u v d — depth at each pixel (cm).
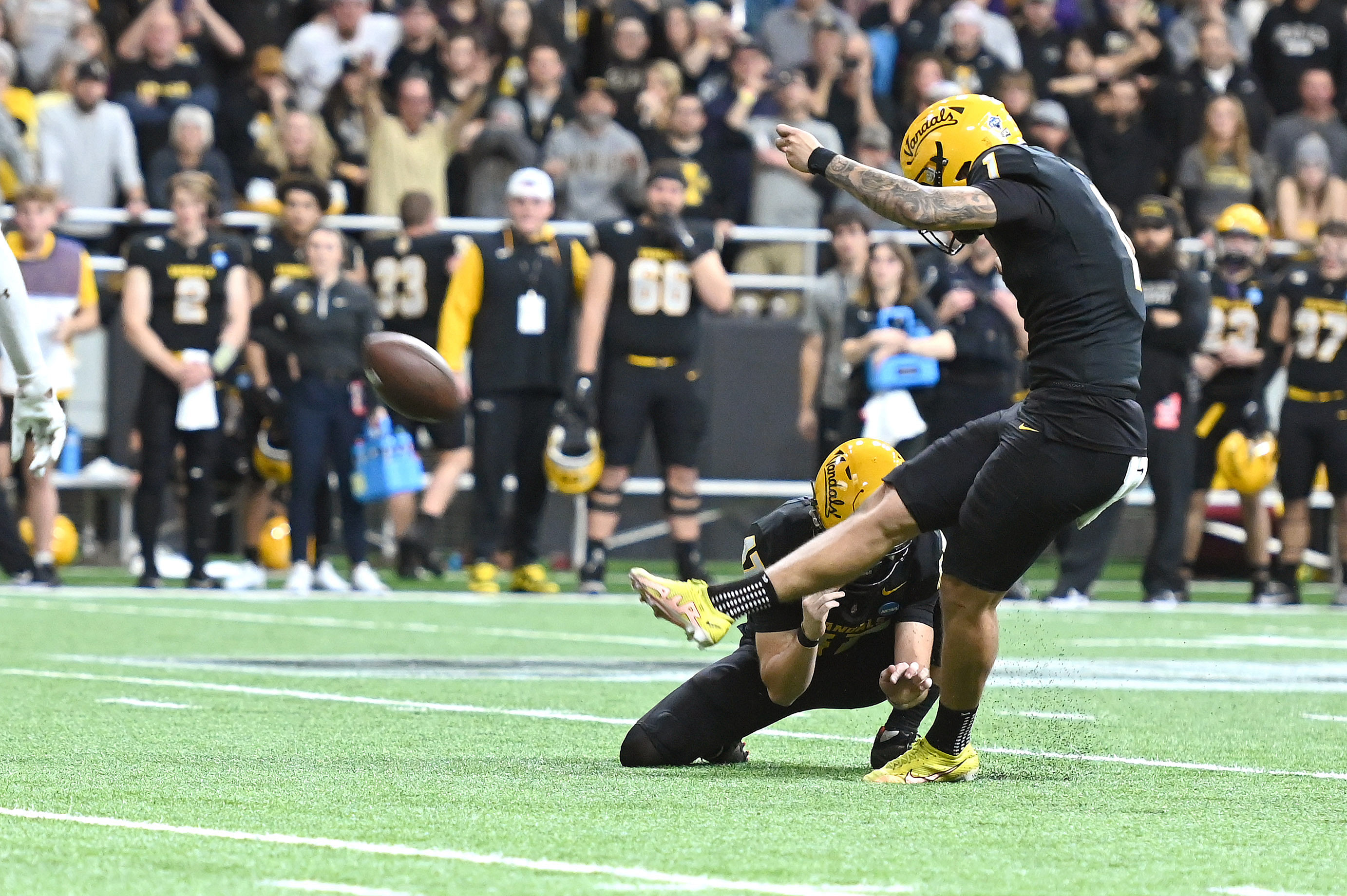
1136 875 1336
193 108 4978
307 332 4375
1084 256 1719
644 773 1845
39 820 1515
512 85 5312
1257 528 4703
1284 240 5400
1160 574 4550
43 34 5375
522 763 1909
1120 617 4153
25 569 4475
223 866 1320
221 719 2264
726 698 1895
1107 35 6012
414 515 4878
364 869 1311
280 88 5241
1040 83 5803
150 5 5331
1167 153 5638
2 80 4844
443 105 5334
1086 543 4488
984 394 4219
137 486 4453
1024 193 1717
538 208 4428
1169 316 4366
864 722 2377
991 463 1725
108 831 1465
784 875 1311
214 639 3328
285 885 1254
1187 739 2219
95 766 1844
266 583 4666
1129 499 5725
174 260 4300
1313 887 1305
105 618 3672
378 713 2350
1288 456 4612
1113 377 1717
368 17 5456
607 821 1538
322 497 4556
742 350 5231
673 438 4397
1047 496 1714
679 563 4438
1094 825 1565
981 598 1758
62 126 4950
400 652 3180
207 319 4316
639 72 5453
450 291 4422
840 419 4581
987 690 2750
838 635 1877
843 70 5566
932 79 5519
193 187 4303
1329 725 2369
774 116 5381
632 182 5112
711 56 5769
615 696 2577
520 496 4559
